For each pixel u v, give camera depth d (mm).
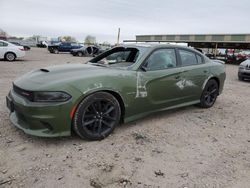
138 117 3959
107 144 3355
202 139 3725
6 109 4473
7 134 3465
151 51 4141
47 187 2398
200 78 4945
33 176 2553
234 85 9445
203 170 2848
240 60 29109
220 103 6066
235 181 2662
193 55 4977
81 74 3436
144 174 2697
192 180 2635
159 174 2713
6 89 6332
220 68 5523
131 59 4266
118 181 2551
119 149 3232
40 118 3002
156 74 4039
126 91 3645
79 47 28781
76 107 3180
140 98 3848
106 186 2463
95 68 3809
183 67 4586
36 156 2941
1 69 10828
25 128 3203
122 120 3797
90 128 3420
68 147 3201
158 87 4086
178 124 4301
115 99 3547
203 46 40156
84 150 3145
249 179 2713
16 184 2412
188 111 5133
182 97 4641
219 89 5609
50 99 3016
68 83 3158
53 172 2641
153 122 4324
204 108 5398
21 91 3207
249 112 5355
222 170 2867
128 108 3734
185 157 3129
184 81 4566
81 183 2488
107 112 3502
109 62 4430
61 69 3701
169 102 4383
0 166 2701
